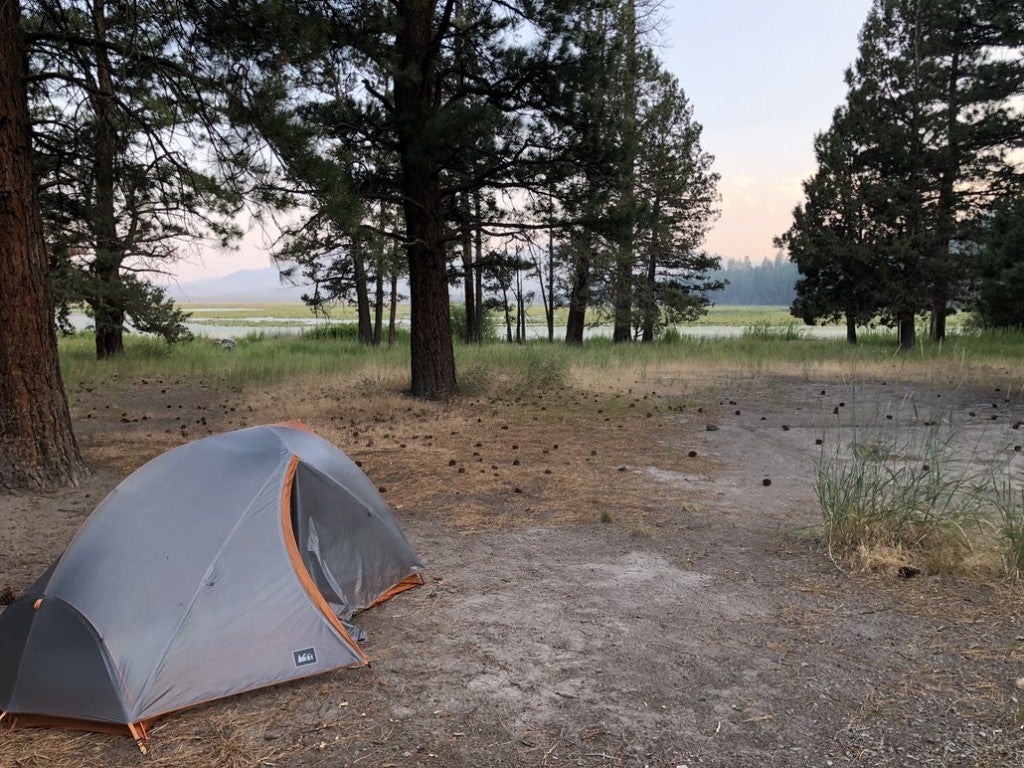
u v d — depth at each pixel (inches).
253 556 144.6
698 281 1242.0
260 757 115.5
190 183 310.0
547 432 398.3
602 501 265.9
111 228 664.4
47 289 275.7
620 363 705.0
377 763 113.6
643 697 132.1
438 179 491.8
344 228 378.9
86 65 297.3
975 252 913.5
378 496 192.7
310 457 172.1
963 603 170.9
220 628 134.9
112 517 145.4
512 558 207.8
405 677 140.7
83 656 126.0
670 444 370.3
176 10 279.0
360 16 379.2
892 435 384.5
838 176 908.0
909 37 879.1
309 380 605.6
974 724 121.2
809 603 173.3
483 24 453.1
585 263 1016.9
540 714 126.9
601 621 165.0
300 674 137.6
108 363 713.0
